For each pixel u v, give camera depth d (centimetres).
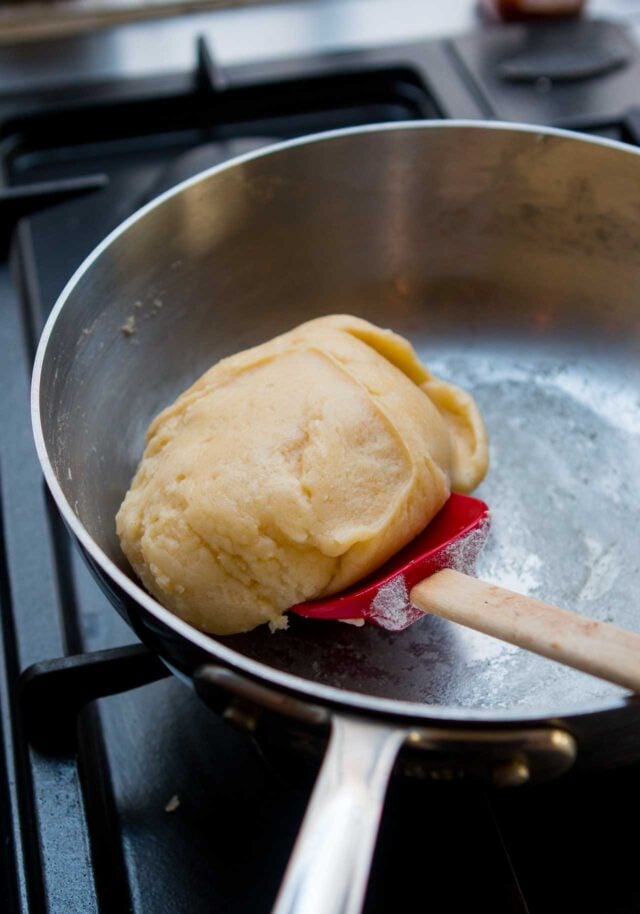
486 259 41
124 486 36
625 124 47
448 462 36
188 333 39
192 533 31
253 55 54
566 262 40
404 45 53
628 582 35
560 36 54
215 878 31
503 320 41
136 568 33
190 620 32
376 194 39
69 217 47
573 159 37
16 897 31
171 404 38
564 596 34
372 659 33
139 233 35
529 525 36
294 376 34
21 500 38
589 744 25
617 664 27
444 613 30
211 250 38
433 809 30
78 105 51
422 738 24
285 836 31
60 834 31
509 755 25
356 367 34
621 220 38
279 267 40
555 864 30
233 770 33
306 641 33
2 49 55
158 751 33
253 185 37
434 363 42
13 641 35
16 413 41
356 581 33
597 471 38
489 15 57
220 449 32
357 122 53
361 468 32
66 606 36
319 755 27
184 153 51
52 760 32
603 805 31
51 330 32
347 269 41
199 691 27
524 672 33
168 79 53
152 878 31
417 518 33
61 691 32
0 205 47
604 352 40
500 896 29
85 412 34
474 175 39
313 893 22
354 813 23
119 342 36
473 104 49
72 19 57
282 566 32
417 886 29
